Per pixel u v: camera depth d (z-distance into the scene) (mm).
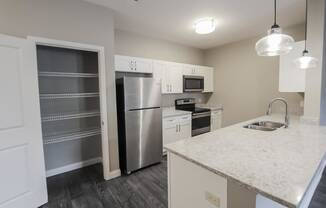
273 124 2432
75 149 3004
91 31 2311
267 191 813
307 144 1476
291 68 2566
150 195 2186
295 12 2631
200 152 1330
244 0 2270
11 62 1718
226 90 4441
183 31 3441
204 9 2508
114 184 2449
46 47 2654
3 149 1688
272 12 2623
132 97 2723
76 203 2041
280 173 981
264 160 1163
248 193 945
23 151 1831
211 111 4297
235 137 1722
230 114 4387
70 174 2787
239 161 1155
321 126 2117
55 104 2766
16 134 1770
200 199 1233
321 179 2252
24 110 1820
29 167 1878
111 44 2504
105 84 2463
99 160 3264
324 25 2156
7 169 1722
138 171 2855
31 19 1891
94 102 3133
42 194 1996
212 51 4715
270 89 3629
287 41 1286
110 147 2594
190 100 4500
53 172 2781
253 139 1646
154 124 3031
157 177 2648
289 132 1872
